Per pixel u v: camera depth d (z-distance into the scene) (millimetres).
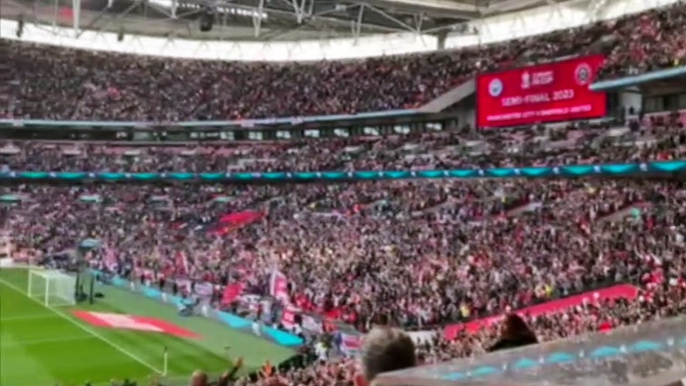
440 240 46312
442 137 65688
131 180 78188
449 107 67750
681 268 29891
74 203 73875
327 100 74562
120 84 83750
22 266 58094
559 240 40094
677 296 25766
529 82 56469
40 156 77688
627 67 48469
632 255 33875
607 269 32469
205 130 81125
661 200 43031
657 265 31312
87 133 82312
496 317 30859
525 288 33312
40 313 42094
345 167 67750
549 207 48906
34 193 75562
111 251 57000
